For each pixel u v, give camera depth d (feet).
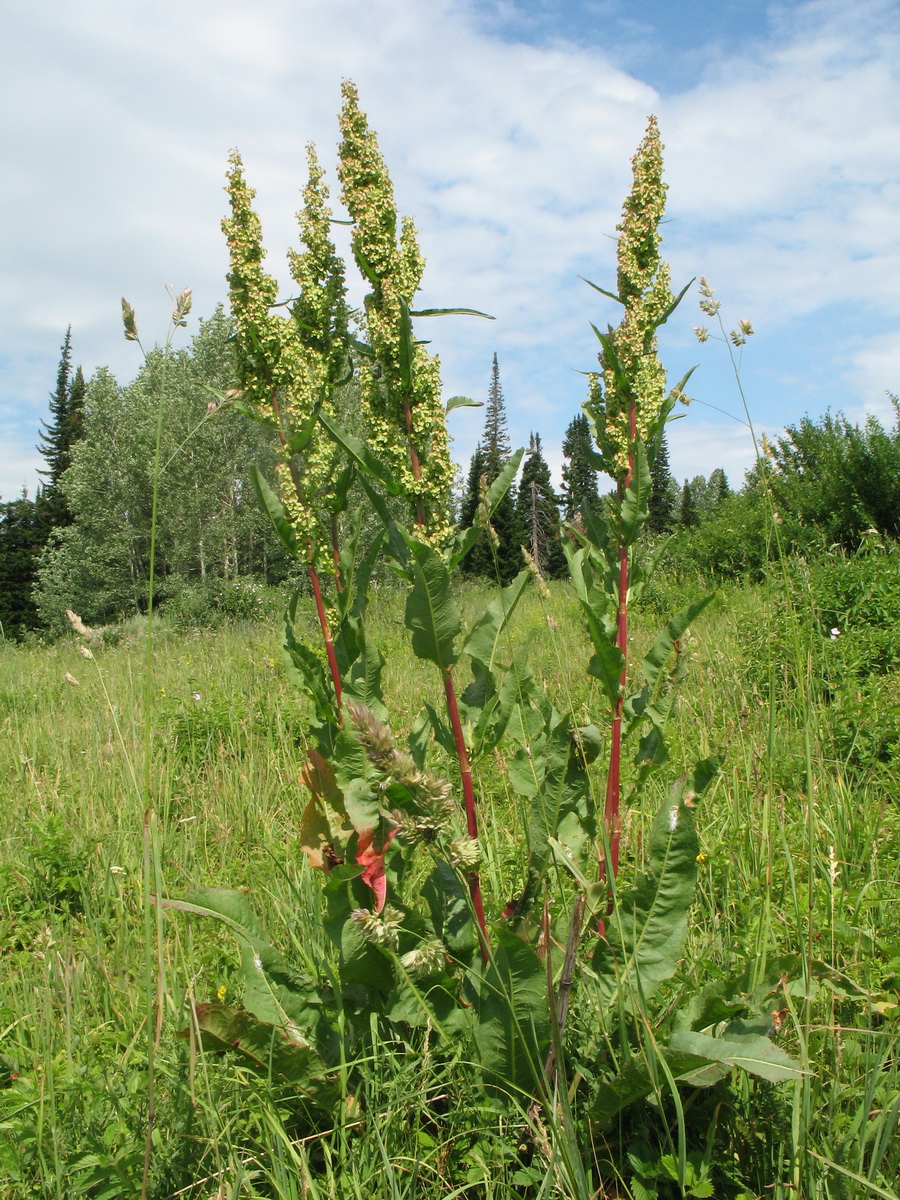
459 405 7.92
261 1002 7.10
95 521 98.58
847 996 7.09
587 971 6.90
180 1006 8.19
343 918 7.29
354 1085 7.13
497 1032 6.70
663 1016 6.75
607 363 8.33
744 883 10.11
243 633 41.19
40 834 13.37
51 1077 7.29
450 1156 6.55
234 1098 7.06
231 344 9.38
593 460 8.81
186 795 15.78
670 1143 6.03
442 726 7.47
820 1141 5.93
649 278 8.39
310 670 8.61
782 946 8.38
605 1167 6.42
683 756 13.93
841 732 14.29
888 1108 5.83
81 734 20.63
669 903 6.96
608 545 8.82
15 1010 9.35
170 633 46.52
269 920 10.41
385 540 7.71
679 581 45.88
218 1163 5.98
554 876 9.29
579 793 7.79
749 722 14.34
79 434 185.88
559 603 34.24
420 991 7.22
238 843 14.05
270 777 16.62
